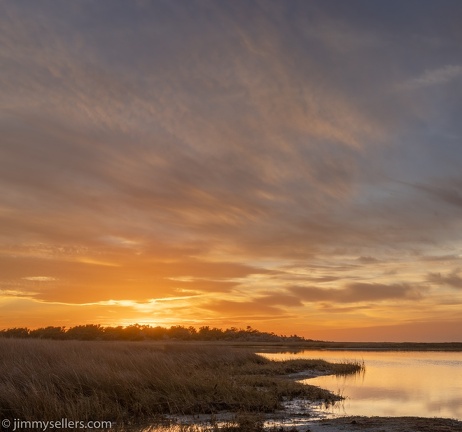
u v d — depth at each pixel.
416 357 57.94
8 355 20.27
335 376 30.34
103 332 110.44
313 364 36.44
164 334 128.50
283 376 29.62
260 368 31.84
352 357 55.78
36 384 15.41
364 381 27.25
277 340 149.88
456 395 21.22
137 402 15.41
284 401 18.61
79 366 17.92
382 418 14.68
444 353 74.38
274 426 12.98
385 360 49.97
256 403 16.98
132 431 12.83
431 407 17.88
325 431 12.66
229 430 12.73
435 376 30.52
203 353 34.44
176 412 15.37
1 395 13.94
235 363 33.69
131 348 32.53
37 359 19.52
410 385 25.16
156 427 13.36
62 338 95.31
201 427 13.29
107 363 20.56
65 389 15.57
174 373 19.94
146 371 18.91
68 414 13.50
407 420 14.22
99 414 14.12
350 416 15.41
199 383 18.34
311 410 16.72
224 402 16.72
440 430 12.69
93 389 15.77
